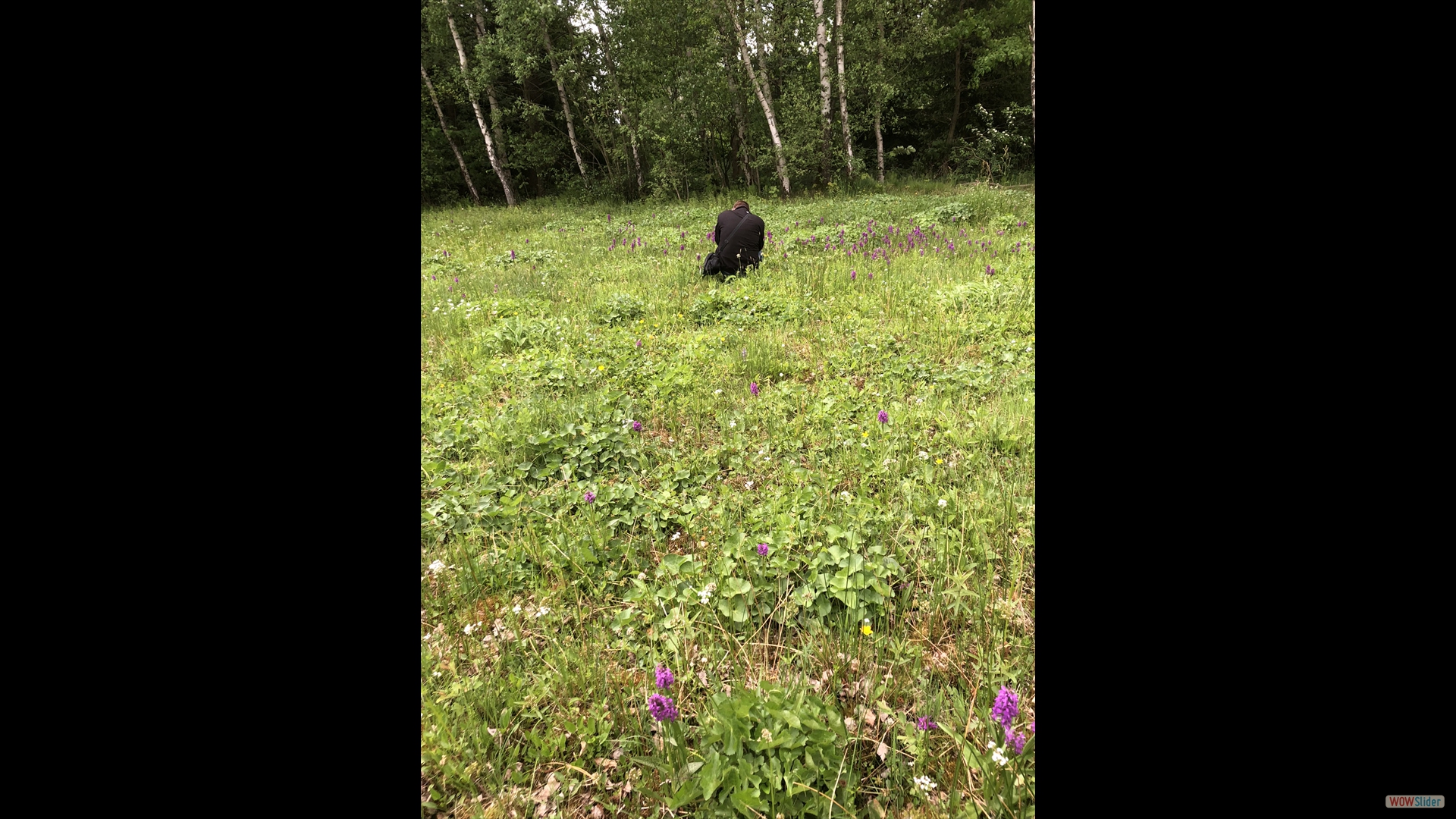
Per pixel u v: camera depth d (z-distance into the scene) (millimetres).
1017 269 6488
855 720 1773
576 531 2668
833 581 2174
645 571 2488
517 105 20078
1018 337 4738
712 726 1662
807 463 3205
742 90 17594
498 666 2010
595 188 19844
